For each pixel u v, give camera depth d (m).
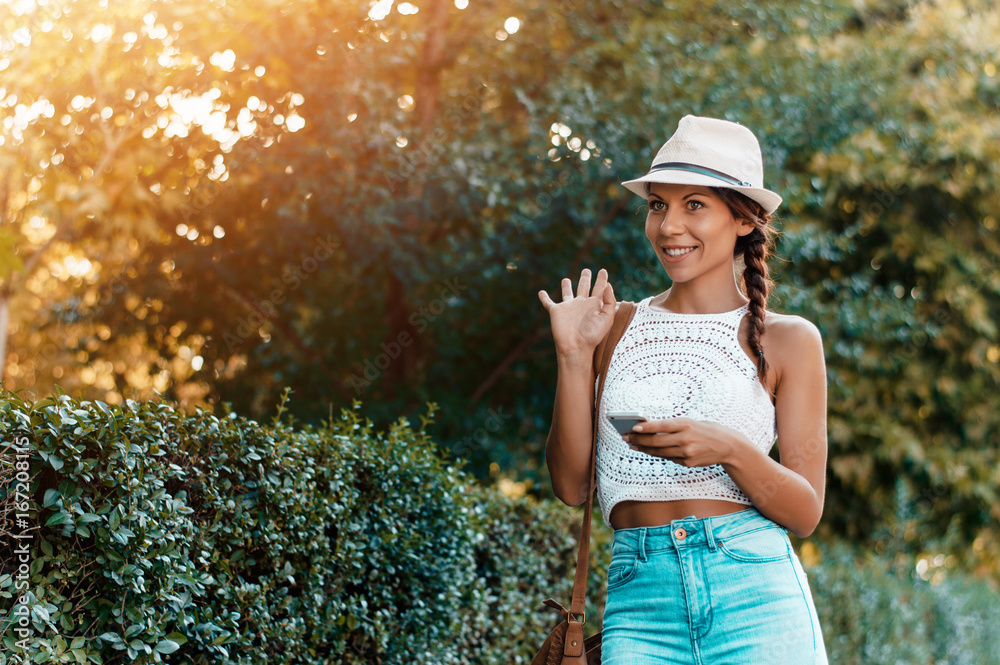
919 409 11.10
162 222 5.90
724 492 1.88
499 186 5.88
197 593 2.41
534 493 7.09
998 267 10.92
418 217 6.01
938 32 10.19
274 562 2.81
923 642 8.69
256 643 2.76
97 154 5.46
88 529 2.17
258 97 5.70
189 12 5.23
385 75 6.15
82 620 2.16
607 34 6.78
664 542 1.88
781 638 1.79
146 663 2.25
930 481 10.84
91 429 2.13
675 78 6.37
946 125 10.16
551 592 4.77
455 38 6.46
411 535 3.45
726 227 1.97
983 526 11.62
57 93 5.25
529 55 6.55
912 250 10.55
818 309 7.50
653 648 1.87
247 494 2.73
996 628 10.15
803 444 1.89
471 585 3.86
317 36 5.61
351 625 3.15
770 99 6.89
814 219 9.72
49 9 5.02
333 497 3.06
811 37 7.86
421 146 5.77
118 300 6.13
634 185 2.08
